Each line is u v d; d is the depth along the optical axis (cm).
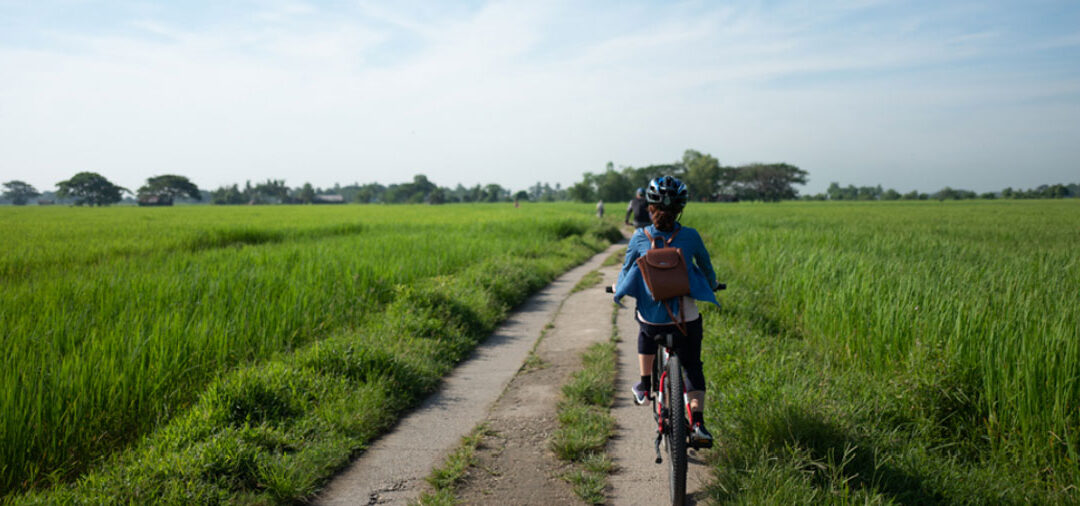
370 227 2539
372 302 849
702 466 386
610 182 14000
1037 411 378
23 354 469
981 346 439
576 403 494
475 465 389
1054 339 422
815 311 689
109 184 16075
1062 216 4259
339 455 393
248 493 342
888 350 517
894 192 18388
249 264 1080
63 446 371
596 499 340
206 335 564
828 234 1788
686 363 341
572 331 784
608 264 1547
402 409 496
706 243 1909
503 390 546
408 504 340
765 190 15325
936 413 427
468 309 802
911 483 347
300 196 18650
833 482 335
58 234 2084
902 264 939
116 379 433
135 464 353
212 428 400
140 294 723
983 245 1547
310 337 657
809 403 413
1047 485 345
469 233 2008
